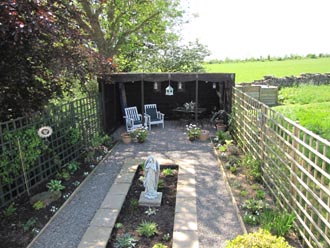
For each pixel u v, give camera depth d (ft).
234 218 19.22
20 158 22.02
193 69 64.03
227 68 100.99
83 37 26.73
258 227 17.81
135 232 18.04
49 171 25.59
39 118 24.44
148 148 34.45
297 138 17.20
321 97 57.21
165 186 24.36
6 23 19.06
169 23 58.03
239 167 27.14
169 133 41.24
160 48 63.16
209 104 50.19
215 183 24.40
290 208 18.01
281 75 77.51
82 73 25.03
